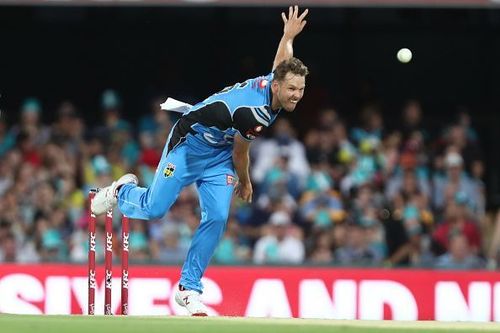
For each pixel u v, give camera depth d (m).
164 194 26.31
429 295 40.53
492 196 55.97
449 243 47.69
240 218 49.50
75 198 50.25
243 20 60.31
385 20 59.91
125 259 29.28
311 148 52.59
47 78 60.72
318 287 40.28
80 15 60.59
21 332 20.97
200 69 60.41
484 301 40.56
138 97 60.00
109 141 53.88
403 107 60.16
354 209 48.44
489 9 59.72
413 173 50.72
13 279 40.28
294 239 46.91
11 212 49.00
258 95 25.12
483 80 60.34
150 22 60.44
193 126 25.80
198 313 26.25
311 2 45.19
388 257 47.22
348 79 59.88
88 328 21.47
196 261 26.61
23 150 53.00
